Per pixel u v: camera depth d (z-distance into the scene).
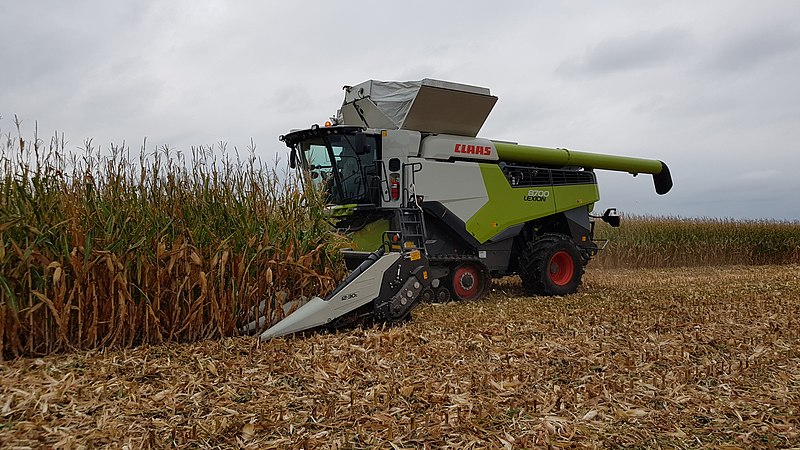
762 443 3.52
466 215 9.23
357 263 8.08
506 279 12.73
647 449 3.42
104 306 5.22
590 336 6.28
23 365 4.61
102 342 5.18
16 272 4.86
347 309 6.14
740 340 6.16
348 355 5.19
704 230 19.84
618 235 18.47
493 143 9.80
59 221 5.17
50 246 5.07
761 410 4.04
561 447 3.38
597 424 3.75
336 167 8.80
